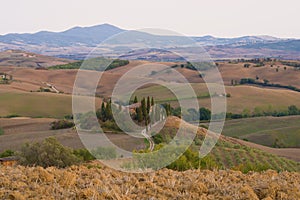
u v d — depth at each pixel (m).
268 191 7.21
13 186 6.92
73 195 6.60
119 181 7.87
